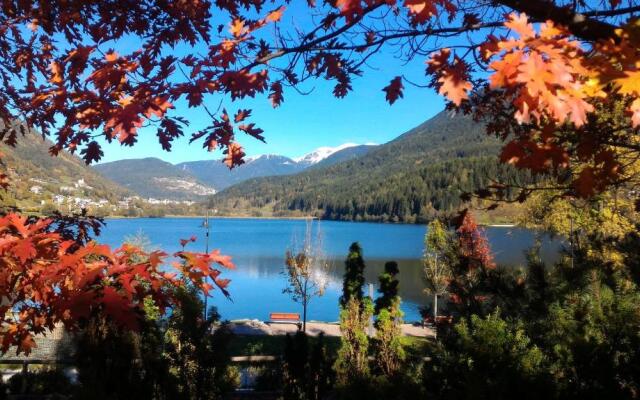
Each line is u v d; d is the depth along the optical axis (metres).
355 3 1.61
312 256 24.83
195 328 7.07
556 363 2.93
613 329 2.99
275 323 23.17
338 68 2.17
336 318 29.19
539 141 1.63
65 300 1.48
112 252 1.60
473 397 2.57
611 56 1.20
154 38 2.56
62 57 2.12
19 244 1.52
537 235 17.17
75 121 1.98
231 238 96.62
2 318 1.78
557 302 3.50
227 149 2.32
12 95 2.88
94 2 2.41
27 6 2.48
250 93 1.91
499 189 2.66
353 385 3.21
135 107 1.73
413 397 2.90
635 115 1.24
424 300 30.47
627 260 4.07
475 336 3.09
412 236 98.69
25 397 8.31
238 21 1.94
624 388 2.73
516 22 1.28
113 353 4.65
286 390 8.19
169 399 5.46
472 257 4.68
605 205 9.88
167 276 1.70
